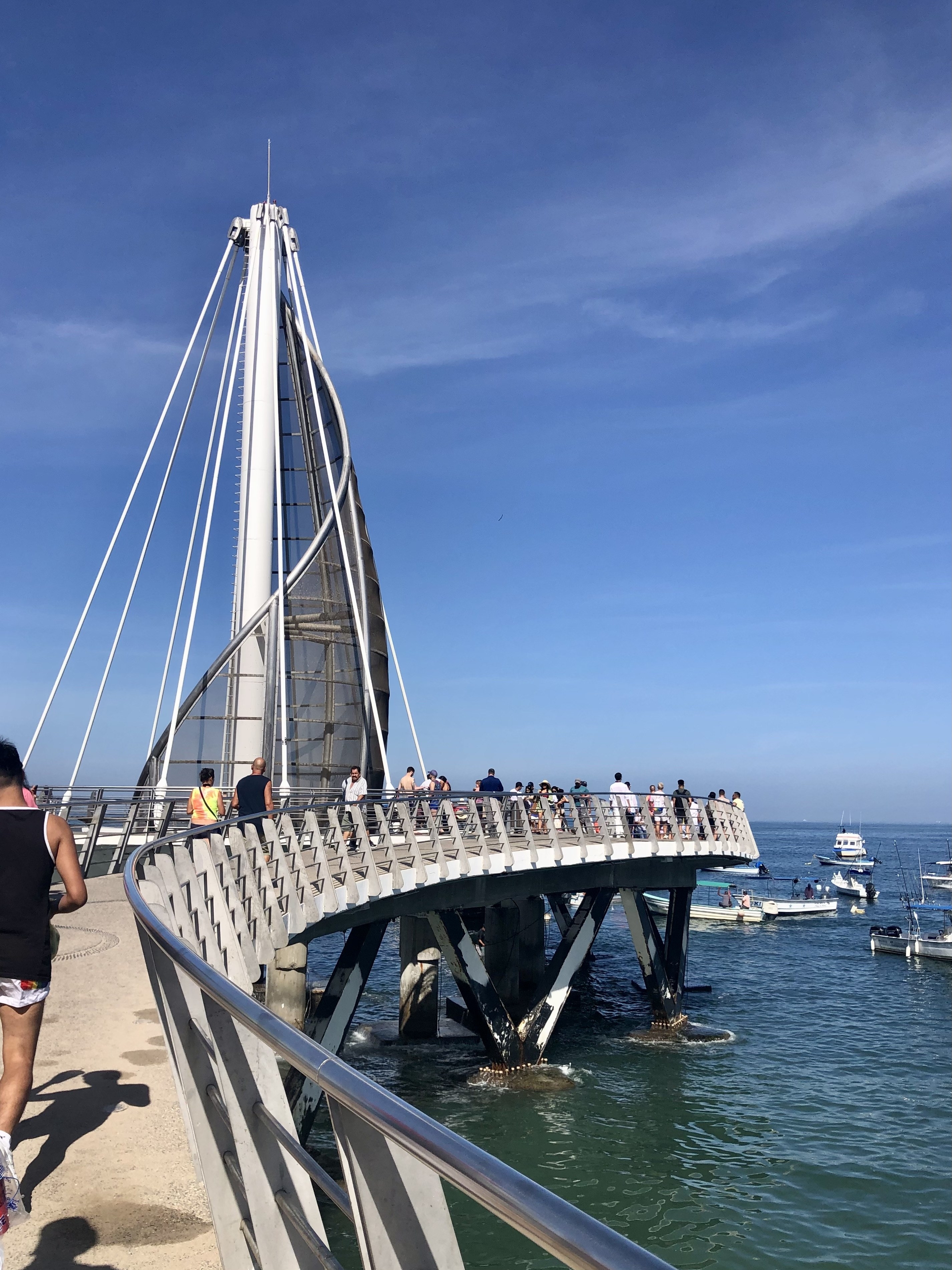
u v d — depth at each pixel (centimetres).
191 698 3794
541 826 3000
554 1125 2202
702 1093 2508
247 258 4531
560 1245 127
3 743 475
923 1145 2188
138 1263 412
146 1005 845
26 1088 433
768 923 7544
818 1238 1716
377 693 4944
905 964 5281
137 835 2467
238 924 1281
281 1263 319
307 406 5266
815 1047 3141
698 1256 1642
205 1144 396
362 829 2039
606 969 4516
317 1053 222
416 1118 174
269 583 4138
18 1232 439
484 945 3641
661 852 2928
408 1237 204
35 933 445
